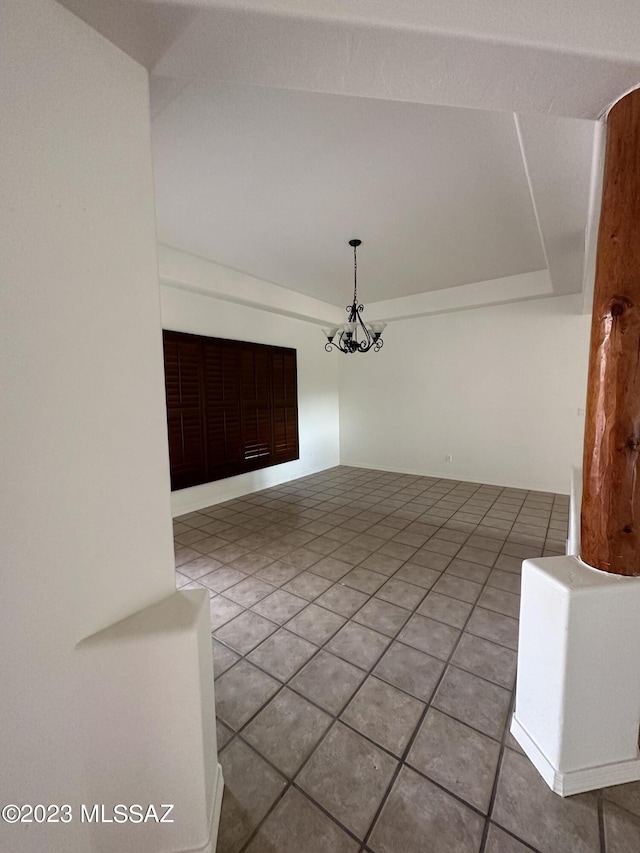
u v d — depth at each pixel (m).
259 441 4.90
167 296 3.76
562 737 1.17
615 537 1.15
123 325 0.94
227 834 1.10
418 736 1.40
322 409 6.09
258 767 1.29
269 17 0.84
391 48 0.93
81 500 0.87
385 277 4.30
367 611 2.20
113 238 0.91
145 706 0.93
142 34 0.88
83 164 0.85
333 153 2.00
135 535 0.99
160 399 1.04
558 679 1.16
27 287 0.76
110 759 0.92
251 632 2.03
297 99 1.61
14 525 0.77
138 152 0.97
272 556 2.98
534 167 1.75
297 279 4.37
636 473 1.11
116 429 0.93
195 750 0.97
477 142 1.90
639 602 1.14
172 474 3.89
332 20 0.85
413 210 2.65
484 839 1.07
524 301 4.60
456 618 2.12
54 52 0.79
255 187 2.34
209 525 3.71
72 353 0.84
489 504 4.24
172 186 2.34
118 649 0.89
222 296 4.12
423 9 0.88
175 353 3.84
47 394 0.80
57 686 0.85
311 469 5.91
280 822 1.13
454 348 5.22
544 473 4.71
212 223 2.87
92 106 0.86
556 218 2.32
